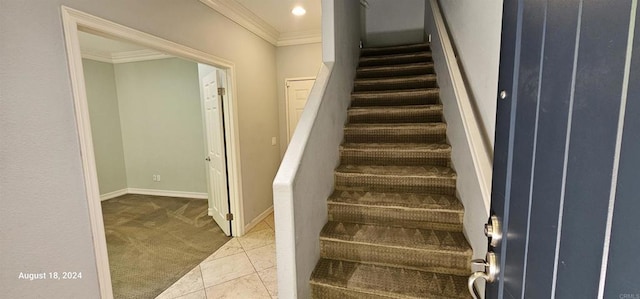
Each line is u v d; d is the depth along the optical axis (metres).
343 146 2.27
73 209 1.41
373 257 1.66
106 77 4.55
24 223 1.23
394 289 1.43
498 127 0.76
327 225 1.85
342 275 1.56
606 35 0.36
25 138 1.23
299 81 4.02
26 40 1.23
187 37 2.26
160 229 3.29
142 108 4.68
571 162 0.42
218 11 2.65
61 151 1.36
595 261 0.37
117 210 3.99
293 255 1.32
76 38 1.42
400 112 2.49
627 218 0.33
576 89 0.41
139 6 1.81
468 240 1.55
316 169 1.68
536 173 0.54
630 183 0.32
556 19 0.47
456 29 2.02
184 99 4.50
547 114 0.50
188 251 2.73
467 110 1.48
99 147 4.48
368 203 1.83
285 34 3.81
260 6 2.87
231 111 2.94
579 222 0.40
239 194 3.07
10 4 1.17
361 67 3.28
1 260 1.18
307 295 1.51
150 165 4.80
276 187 1.29
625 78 0.33
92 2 1.51
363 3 4.16
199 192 4.65
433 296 1.37
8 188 1.19
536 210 0.53
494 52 1.18
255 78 3.42
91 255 1.49
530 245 0.55
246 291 2.09
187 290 2.11
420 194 1.93
